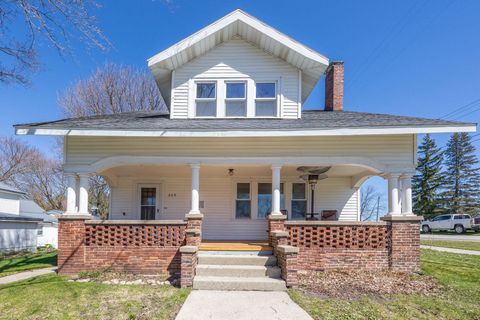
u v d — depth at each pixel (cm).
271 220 791
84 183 810
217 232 1100
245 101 953
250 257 716
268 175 1111
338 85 1171
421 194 4016
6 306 527
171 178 1136
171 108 942
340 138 822
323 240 775
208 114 958
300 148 823
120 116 1031
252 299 557
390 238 775
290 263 630
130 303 536
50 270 851
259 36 925
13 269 887
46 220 2164
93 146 823
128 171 1044
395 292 607
